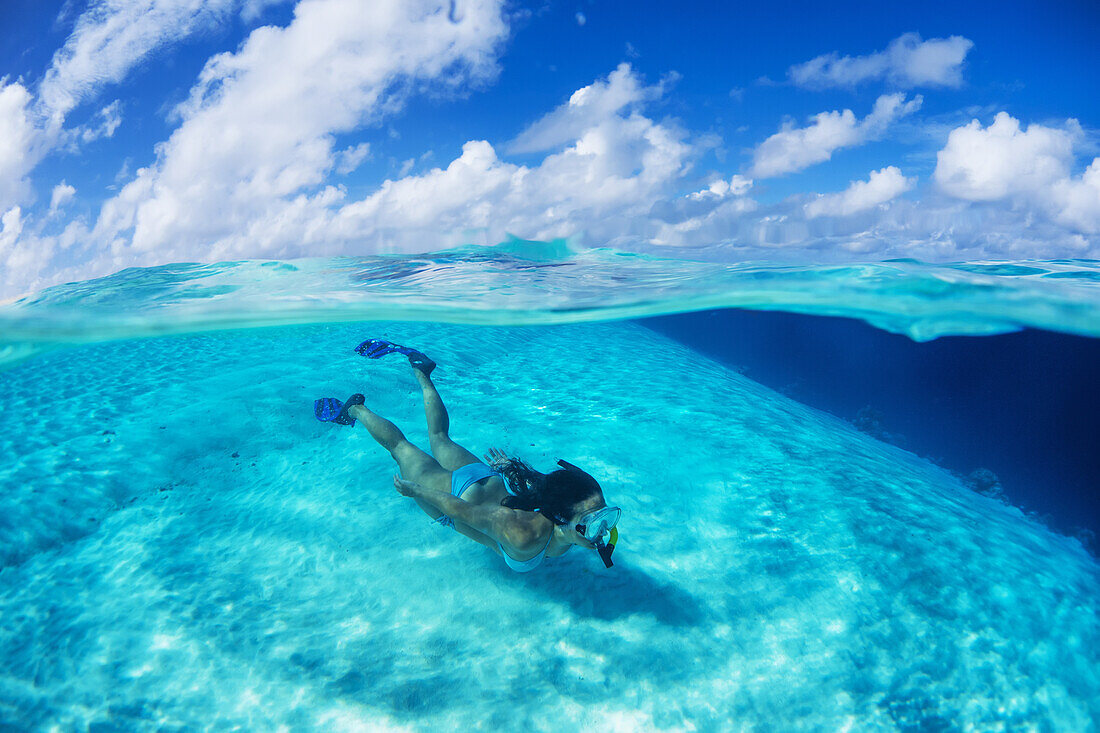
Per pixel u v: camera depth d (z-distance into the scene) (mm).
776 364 43656
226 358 10516
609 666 3383
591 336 16578
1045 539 6402
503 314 11141
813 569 4336
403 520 4910
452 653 3461
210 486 5871
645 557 4438
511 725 2992
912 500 5859
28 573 4457
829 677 3350
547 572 4195
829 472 6367
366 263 12148
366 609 3848
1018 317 10031
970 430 28406
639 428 7445
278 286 10047
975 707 3178
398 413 7844
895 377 62812
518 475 3260
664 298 10430
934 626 3771
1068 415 51438
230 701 3137
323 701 3125
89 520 5234
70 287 10289
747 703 3166
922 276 8047
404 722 2996
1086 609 4137
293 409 7703
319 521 4992
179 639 3596
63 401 8258
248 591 4074
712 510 5238
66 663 3445
